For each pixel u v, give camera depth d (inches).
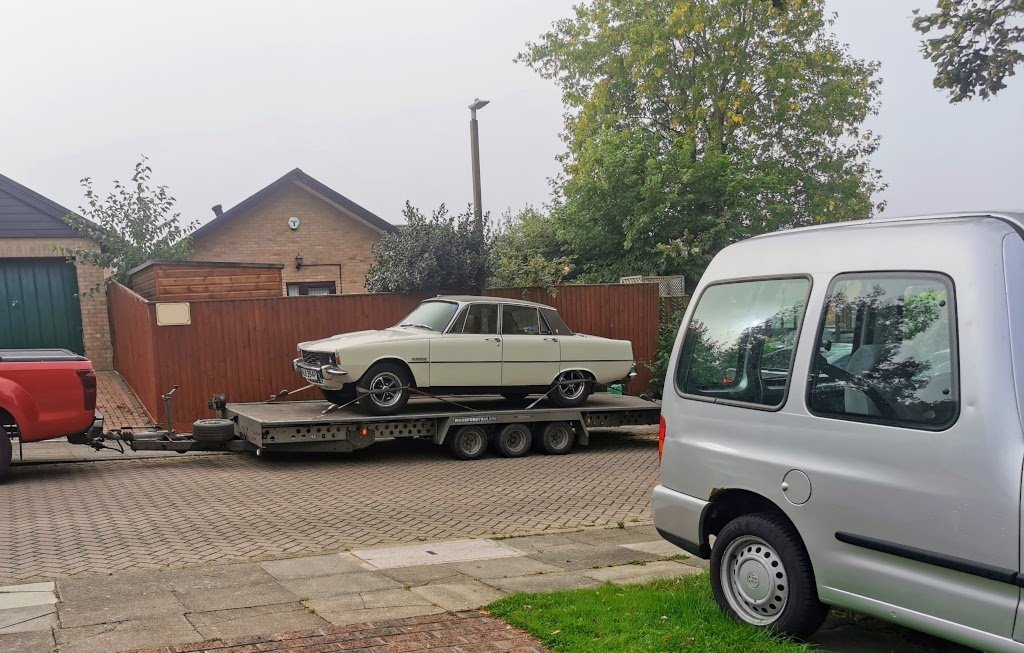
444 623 187.9
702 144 1001.5
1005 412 134.7
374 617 193.2
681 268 813.2
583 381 506.0
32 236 701.9
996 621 133.5
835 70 1025.5
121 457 458.3
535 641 174.7
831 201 1029.2
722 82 995.9
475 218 629.0
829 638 176.2
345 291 1004.6
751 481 177.3
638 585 216.4
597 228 862.5
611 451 512.1
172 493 363.9
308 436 434.6
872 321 159.8
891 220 165.3
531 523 320.5
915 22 511.8
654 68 987.9
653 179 803.4
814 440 164.7
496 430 482.3
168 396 441.7
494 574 238.7
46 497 348.5
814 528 162.7
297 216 982.4
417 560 256.8
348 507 342.0
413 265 595.5
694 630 171.6
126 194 737.0
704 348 199.5
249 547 273.7
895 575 148.1
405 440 543.5
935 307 149.0
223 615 194.1
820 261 174.7
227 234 955.3
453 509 342.3
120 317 673.6
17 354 382.6
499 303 489.1
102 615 193.2
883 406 153.5
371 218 997.8
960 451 139.0
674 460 202.2
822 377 166.4
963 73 495.5
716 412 190.1
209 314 536.1
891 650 169.0
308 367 460.1
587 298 660.1
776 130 1033.5
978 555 135.6
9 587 218.7
